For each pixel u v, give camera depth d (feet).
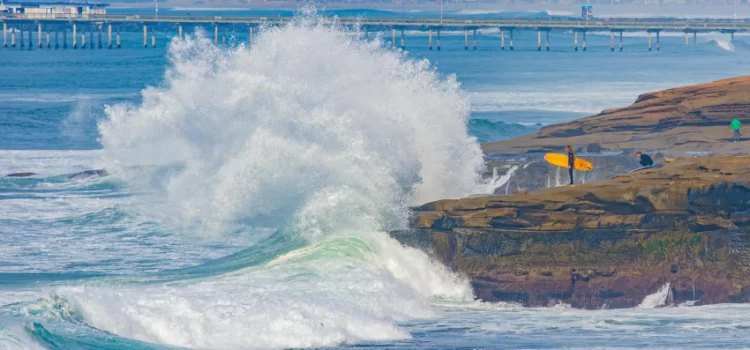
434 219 236.02
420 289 228.84
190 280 224.12
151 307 181.27
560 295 226.58
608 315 212.23
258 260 241.76
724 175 233.55
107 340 169.27
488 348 181.78
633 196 228.22
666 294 225.97
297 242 251.80
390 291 214.28
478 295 228.43
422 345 184.14
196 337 177.17
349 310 195.21
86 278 232.12
